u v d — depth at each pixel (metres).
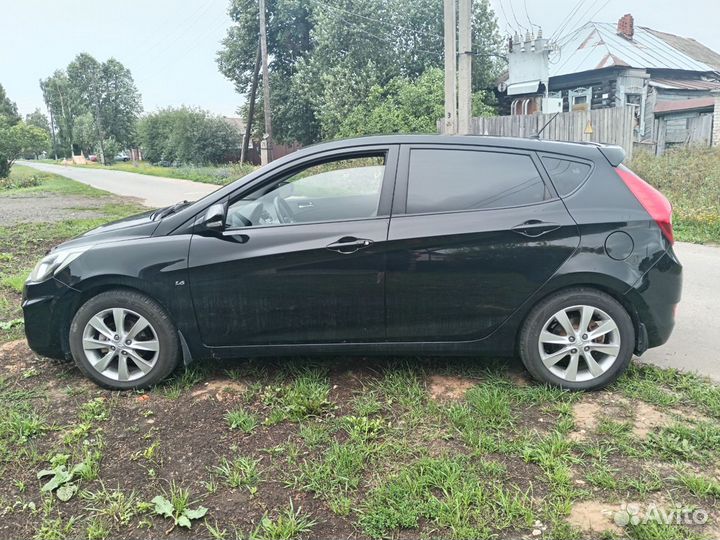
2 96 81.62
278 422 3.32
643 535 2.34
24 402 3.59
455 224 3.52
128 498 2.65
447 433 3.15
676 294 3.62
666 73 23.42
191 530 2.46
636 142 18.81
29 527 2.47
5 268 7.62
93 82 71.12
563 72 22.80
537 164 3.66
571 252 3.50
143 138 51.69
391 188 3.63
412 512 2.50
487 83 27.50
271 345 3.69
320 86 27.45
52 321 3.74
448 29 10.68
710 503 2.55
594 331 3.58
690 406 3.45
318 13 27.95
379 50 27.06
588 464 2.85
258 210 3.77
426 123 21.27
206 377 3.92
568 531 2.38
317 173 3.75
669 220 3.61
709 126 20.22
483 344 3.65
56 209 15.20
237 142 43.69
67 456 2.94
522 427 3.20
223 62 33.69
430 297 3.56
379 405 3.45
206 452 3.02
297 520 2.49
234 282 3.59
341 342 3.67
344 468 2.82
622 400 3.53
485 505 2.54
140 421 3.36
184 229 3.67
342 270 3.54
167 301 3.62
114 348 3.71
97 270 3.61
